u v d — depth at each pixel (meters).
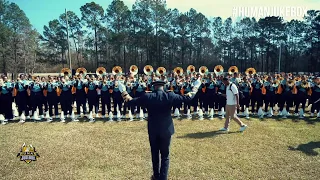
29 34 39.56
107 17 40.44
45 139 7.57
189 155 6.11
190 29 44.06
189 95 4.21
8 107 10.34
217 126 9.08
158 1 39.50
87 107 12.59
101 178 4.95
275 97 11.27
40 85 10.61
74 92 10.87
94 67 46.81
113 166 5.53
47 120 10.20
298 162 5.65
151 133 4.07
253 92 11.41
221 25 49.38
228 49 49.44
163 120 4.04
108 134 8.09
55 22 42.19
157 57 41.97
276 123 9.52
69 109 10.89
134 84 11.28
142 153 6.32
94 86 10.85
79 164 5.64
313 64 43.78
